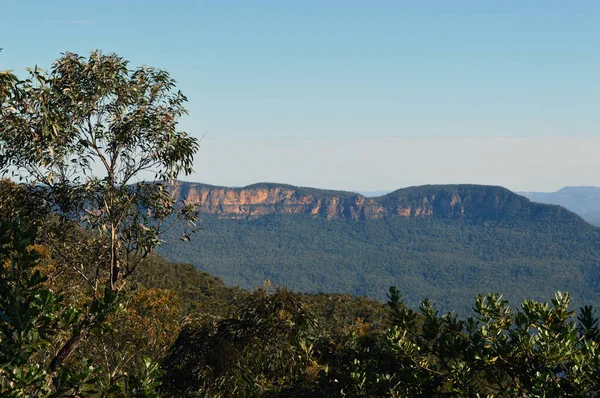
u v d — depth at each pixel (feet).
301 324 48.70
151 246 44.80
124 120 43.39
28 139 39.29
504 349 24.11
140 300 65.62
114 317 58.34
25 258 21.44
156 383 24.07
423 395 26.11
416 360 26.61
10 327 20.53
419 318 28.60
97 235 46.24
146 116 43.93
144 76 44.42
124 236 45.34
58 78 41.32
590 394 22.00
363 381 27.50
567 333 23.20
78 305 46.57
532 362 24.16
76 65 41.93
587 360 22.61
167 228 46.44
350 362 30.94
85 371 22.38
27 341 20.11
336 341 35.42
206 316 53.83
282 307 49.26
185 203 46.85
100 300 24.22
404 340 26.73
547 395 22.39
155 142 44.55
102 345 56.95
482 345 25.50
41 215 43.16
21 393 20.07
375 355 30.86
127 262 46.44
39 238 44.14
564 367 23.25
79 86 41.98
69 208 43.21
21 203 42.29
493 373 25.23
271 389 44.96
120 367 58.34
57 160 41.09
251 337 48.44
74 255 46.01
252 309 49.62
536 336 23.95
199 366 48.88
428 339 26.84
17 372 20.03
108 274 49.34
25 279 21.61
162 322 65.10
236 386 47.32
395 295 28.43
